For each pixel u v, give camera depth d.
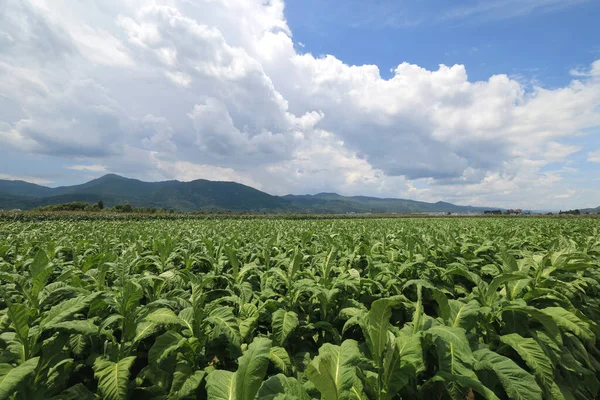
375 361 3.38
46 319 3.68
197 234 14.93
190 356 3.94
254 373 2.79
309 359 4.37
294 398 2.69
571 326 4.10
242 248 9.85
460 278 7.46
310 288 5.28
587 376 4.53
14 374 2.78
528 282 5.07
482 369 3.48
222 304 6.00
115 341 4.04
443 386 3.75
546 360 3.61
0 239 12.12
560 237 8.62
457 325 3.98
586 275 6.55
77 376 4.18
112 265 5.80
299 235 15.11
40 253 4.59
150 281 5.54
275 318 4.43
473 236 11.70
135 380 3.80
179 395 3.35
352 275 6.13
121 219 45.34
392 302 3.15
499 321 4.66
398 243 10.34
